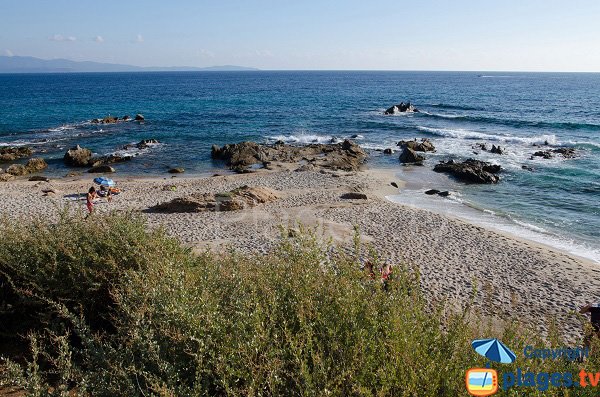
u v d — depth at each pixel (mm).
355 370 4117
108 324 6867
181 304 4938
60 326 6590
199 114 75188
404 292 5430
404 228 21031
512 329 5461
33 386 4312
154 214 23438
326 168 36469
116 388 4355
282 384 4078
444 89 144000
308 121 64938
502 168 34531
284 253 7102
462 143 45938
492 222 23000
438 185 30922
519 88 146750
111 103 97062
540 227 22203
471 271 15969
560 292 14398
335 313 4926
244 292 5398
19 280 7207
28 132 57188
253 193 26062
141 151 45250
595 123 56281
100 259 7059
